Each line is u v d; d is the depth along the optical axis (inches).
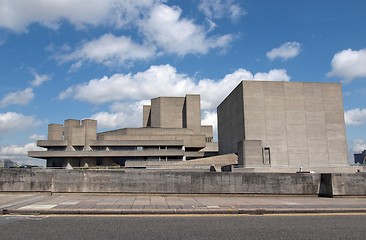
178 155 3607.3
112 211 435.8
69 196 604.1
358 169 2300.7
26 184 627.2
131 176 633.0
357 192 614.9
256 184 631.8
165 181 631.2
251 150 1925.4
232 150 2903.5
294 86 2655.0
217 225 362.9
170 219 398.6
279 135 2571.4
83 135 3801.7
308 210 457.1
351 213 450.6
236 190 629.3
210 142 4350.4
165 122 4320.9
